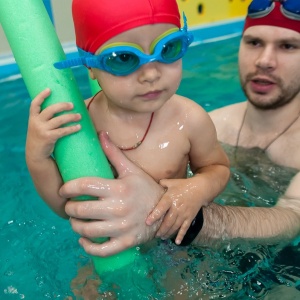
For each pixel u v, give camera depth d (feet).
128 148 3.91
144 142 3.94
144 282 3.71
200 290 3.79
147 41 3.12
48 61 3.28
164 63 3.23
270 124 5.91
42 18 3.35
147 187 3.55
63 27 10.67
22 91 9.04
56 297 4.09
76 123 3.31
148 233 3.56
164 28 3.14
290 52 5.26
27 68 3.30
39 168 3.48
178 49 3.24
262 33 5.22
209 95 8.82
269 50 5.28
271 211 4.38
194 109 4.09
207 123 4.13
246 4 13.14
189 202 3.67
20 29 3.27
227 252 4.12
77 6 3.26
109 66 3.16
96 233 3.34
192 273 3.90
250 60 5.49
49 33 3.35
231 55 10.86
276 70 5.34
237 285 3.89
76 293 3.90
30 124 3.34
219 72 9.92
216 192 3.93
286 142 5.75
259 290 3.88
